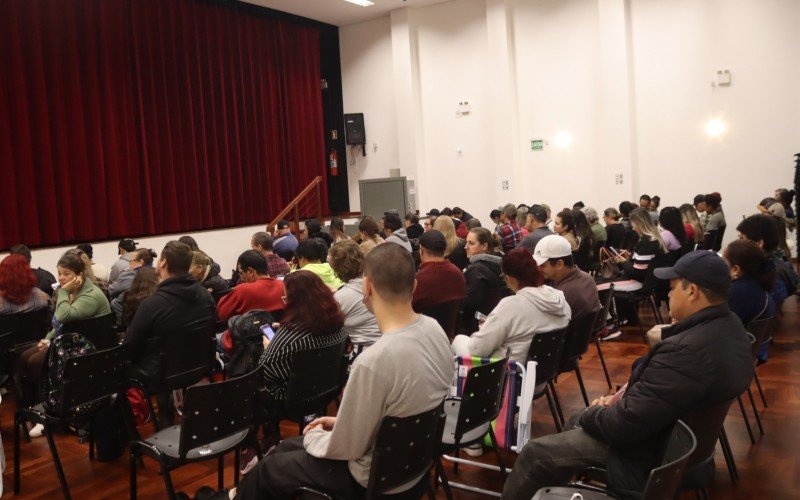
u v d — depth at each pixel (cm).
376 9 1149
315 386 293
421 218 1113
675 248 585
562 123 1055
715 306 198
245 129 1074
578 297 351
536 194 1091
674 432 180
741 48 916
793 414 373
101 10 862
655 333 306
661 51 971
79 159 842
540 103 1072
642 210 565
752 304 320
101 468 339
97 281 465
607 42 990
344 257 353
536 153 1083
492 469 312
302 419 300
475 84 1129
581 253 604
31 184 786
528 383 285
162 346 324
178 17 968
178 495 276
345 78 1262
